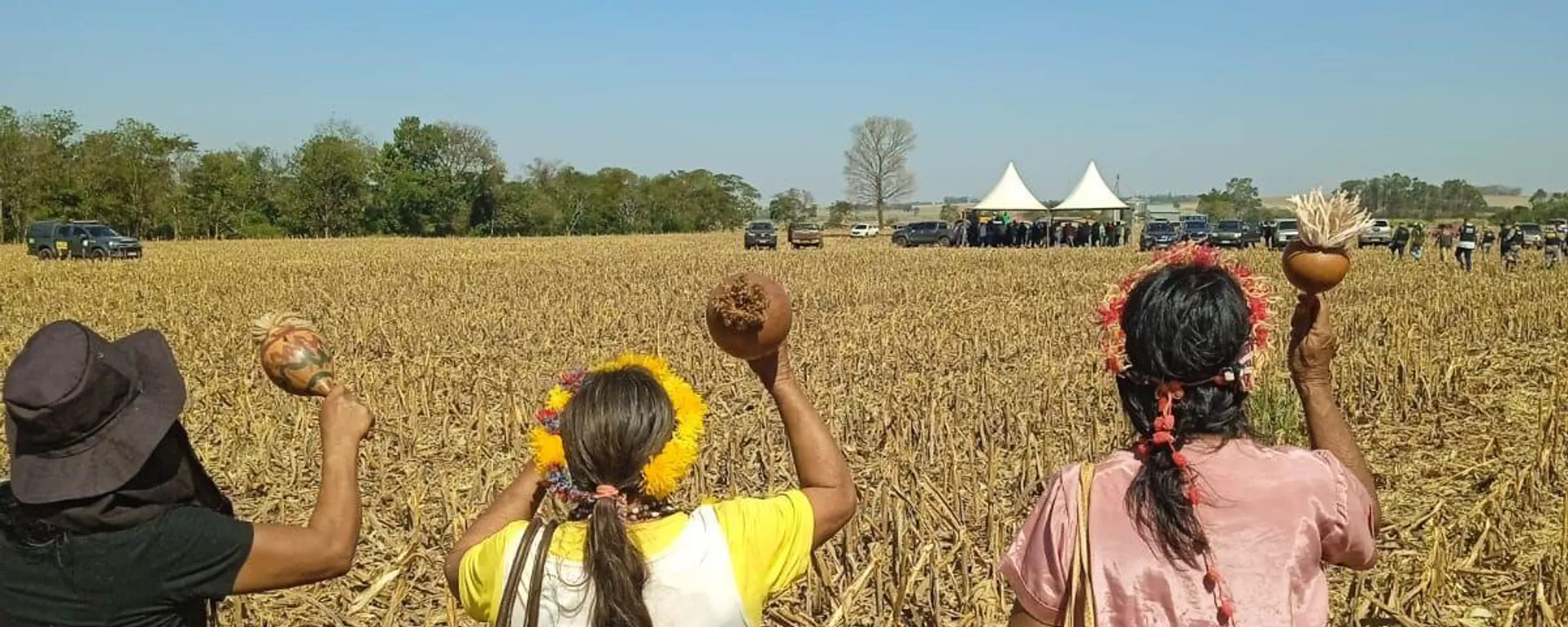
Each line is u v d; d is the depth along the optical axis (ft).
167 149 297.74
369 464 30.19
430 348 55.01
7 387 7.93
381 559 22.89
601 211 358.23
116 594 8.14
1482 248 139.33
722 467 30.01
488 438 33.55
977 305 74.59
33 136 272.51
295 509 27.30
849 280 96.07
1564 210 289.53
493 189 332.19
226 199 303.48
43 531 8.20
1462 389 39.47
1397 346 45.88
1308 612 7.70
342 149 321.73
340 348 55.88
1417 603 20.13
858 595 19.94
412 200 319.27
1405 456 31.35
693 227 387.96
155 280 102.42
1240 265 8.41
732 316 8.39
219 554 8.32
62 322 8.32
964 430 33.53
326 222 319.27
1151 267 8.48
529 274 108.58
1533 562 22.48
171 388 8.56
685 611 8.08
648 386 8.37
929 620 20.04
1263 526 7.72
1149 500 7.79
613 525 7.98
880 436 33.53
